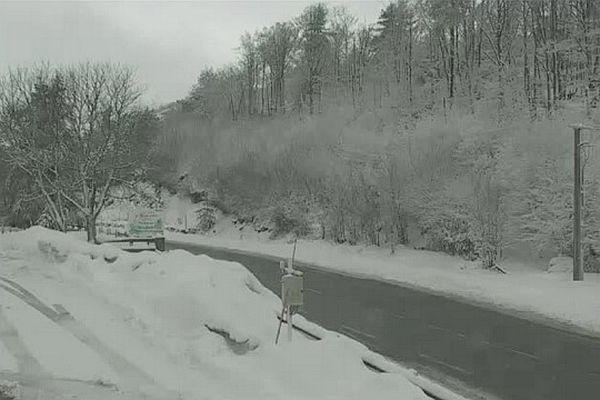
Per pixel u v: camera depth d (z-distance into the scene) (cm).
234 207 6022
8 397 745
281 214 5203
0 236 2748
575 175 2561
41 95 4031
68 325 1115
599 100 3588
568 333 1688
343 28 7788
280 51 8256
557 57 4444
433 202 3684
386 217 4062
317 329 1059
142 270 1420
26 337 1032
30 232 2514
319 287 2614
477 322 1834
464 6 5491
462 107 4653
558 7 4638
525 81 4594
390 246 3950
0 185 4638
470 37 5562
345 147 4703
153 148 6175
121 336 1030
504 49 5169
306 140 5488
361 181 4266
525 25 4903
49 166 3847
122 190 5866
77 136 3894
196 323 1040
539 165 3206
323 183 4841
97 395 759
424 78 5972
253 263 3575
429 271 3022
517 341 1567
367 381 786
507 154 3375
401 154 4078
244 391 779
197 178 6575
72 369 867
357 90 6725
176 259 1450
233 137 6744
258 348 927
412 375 916
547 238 3041
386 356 1378
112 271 1502
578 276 2539
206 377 838
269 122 6875
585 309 1981
